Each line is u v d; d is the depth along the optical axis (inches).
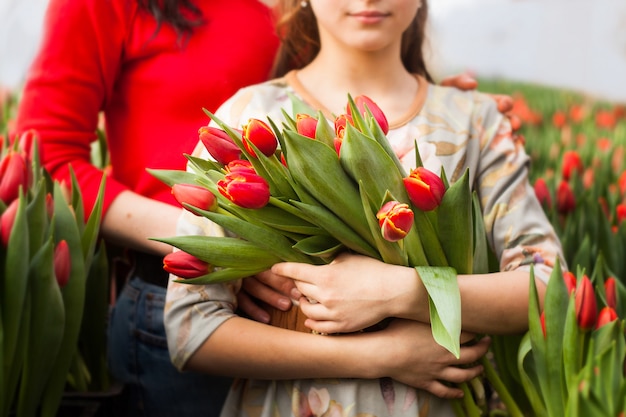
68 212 64.0
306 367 59.6
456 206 55.1
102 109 78.7
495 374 62.7
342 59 68.0
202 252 56.4
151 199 74.7
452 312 51.7
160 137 75.7
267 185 53.3
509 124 70.7
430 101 69.1
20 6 167.3
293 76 70.0
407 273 57.2
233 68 76.1
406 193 54.3
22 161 63.3
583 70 257.1
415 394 60.1
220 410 73.8
